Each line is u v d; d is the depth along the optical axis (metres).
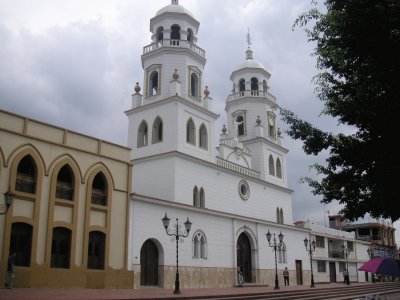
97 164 27.31
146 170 37.50
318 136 11.69
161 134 38.78
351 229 89.69
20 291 20.47
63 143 25.52
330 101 11.27
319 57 11.27
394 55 9.33
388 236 93.00
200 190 38.06
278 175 51.41
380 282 62.78
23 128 23.58
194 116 39.69
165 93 39.44
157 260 31.23
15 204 22.59
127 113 41.06
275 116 52.75
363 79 10.12
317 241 57.34
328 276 58.25
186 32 41.59
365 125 10.33
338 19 9.98
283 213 49.78
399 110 9.41
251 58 53.69
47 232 23.73
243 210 42.88
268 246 43.91
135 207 29.55
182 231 33.25
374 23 9.31
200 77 41.91
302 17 11.36
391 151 9.86
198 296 23.09
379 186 10.25
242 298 24.94
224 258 37.34
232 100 51.97
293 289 34.59
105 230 27.00
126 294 22.50
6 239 21.73
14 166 22.73
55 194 24.59
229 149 44.31
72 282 24.50
